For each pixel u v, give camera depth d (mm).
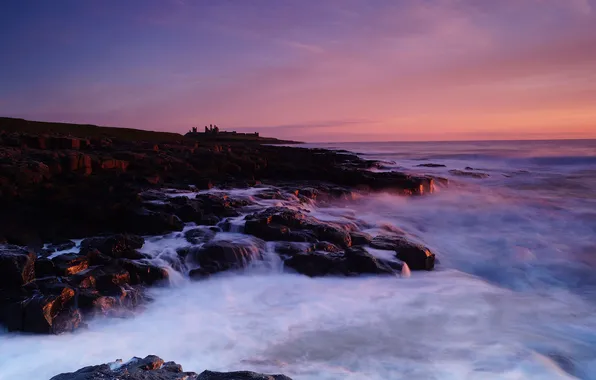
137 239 12969
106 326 9039
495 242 16391
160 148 35688
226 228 14648
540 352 8211
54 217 15234
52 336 8297
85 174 21016
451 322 9531
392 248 13500
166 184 21156
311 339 8641
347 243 13945
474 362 7738
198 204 16625
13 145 26047
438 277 12625
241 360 7746
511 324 9484
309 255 12484
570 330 9219
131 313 9609
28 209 15352
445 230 18219
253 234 14070
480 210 21344
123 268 11008
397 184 24453
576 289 12023
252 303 10508
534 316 9945
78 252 12031
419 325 9352
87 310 9117
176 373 5473
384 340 8609
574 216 20234
